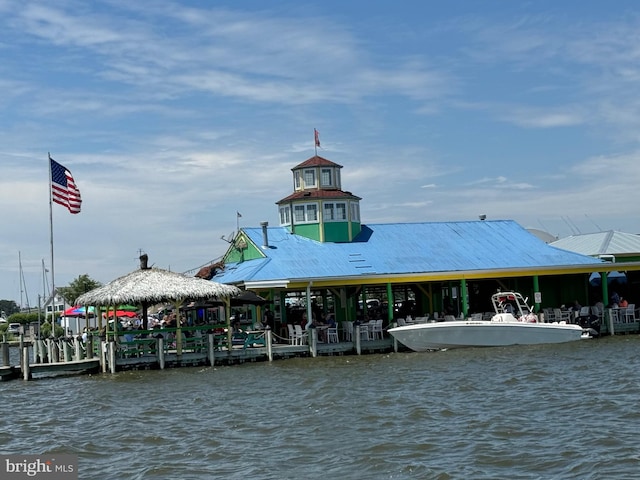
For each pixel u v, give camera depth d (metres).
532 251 51.38
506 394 28.02
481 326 41.88
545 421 23.41
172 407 28.91
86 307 46.66
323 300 51.06
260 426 24.75
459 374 33.22
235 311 54.34
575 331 43.53
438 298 52.44
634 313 49.31
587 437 21.22
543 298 54.03
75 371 41.84
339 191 52.09
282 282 43.94
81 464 21.31
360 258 48.34
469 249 50.91
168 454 21.78
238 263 51.06
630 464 18.69
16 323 103.75
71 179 45.47
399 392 29.47
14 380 39.66
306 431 23.73
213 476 19.39
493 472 18.69
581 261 50.47
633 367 33.06
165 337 41.81
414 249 50.22
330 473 19.25
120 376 38.16
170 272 41.81
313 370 37.16
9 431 26.22
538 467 18.91
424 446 21.20
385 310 53.31
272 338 43.59
